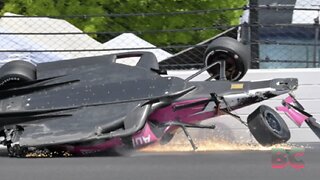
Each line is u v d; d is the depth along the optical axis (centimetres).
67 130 3083
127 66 3359
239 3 4925
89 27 4944
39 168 2747
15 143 3097
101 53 4547
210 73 3631
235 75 3591
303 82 3944
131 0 4975
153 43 4994
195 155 3089
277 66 4531
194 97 3278
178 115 3291
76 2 4991
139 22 5012
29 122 3203
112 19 5012
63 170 2689
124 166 2777
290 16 4825
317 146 3566
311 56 4566
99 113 3139
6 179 2512
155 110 3198
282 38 4659
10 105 3247
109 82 3259
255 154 3103
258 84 3294
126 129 3067
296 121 3281
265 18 4834
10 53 4366
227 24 4938
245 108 3866
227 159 2941
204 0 4903
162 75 3638
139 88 3225
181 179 2477
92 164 2839
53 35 4525
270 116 3300
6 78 3281
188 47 4303
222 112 3328
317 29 4531
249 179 2462
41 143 3030
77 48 4606
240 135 3834
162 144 3347
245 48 3575
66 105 3195
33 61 4159
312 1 4809
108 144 3130
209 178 2488
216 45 3528
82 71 3338
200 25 4959
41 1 4994
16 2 5053
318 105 3941
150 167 2744
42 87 3291
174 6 4981
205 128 3469
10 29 4647
